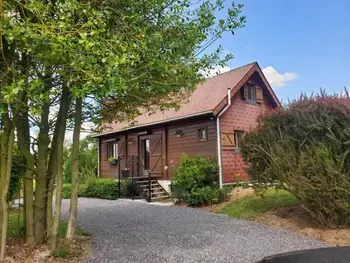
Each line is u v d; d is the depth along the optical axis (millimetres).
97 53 3266
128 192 13438
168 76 4172
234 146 12148
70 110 5457
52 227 4602
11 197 7750
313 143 6309
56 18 3410
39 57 3453
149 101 5391
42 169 5109
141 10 4207
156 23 4410
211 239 5684
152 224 7195
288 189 6598
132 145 15484
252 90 13844
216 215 8422
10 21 3203
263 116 7824
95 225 7098
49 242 4855
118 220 7777
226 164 11594
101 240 5609
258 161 7676
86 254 4699
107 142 17359
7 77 3760
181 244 5332
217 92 12672
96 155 19547
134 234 6121
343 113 6039
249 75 13156
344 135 5906
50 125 5406
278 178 6781
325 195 5801
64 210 10031
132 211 9398
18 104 3953
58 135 5031
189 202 10406
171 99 5508
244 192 10438
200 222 7406
